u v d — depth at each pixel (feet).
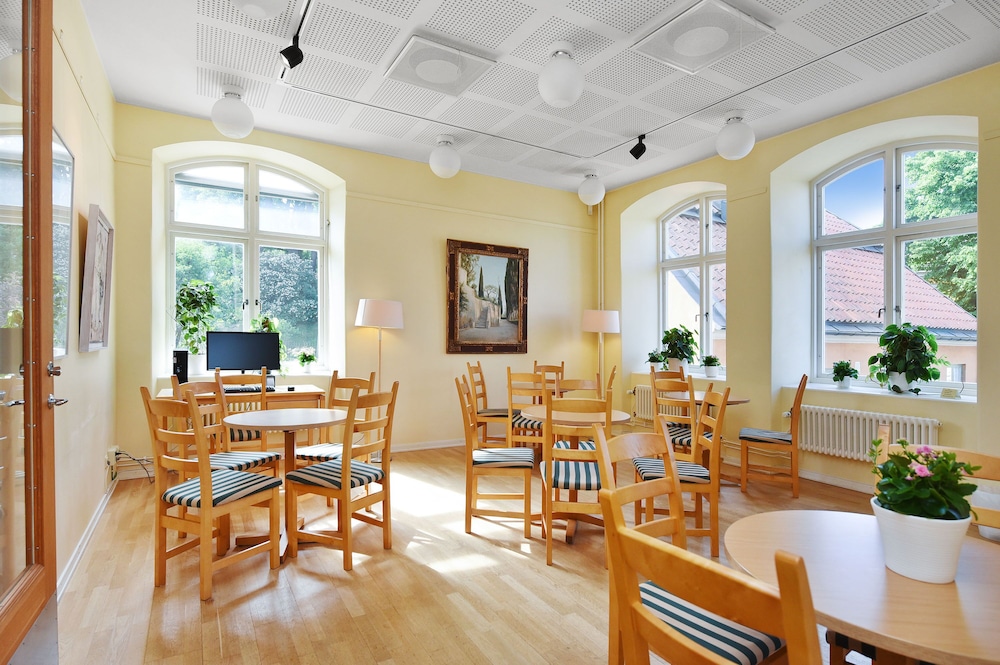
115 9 10.02
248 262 17.25
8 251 5.43
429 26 10.49
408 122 15.47
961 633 3.15
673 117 14.92
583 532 10.94
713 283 20.43
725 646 4.16
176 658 6.43
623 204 21.85
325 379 17.65
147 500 12.42
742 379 16.99
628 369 21.98
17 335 5.49
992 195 11.64
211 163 16.74
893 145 15.03
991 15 9.96
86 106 10.37
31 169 5.66
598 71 12.26
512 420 15.48
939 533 3.78
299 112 14.78
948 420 12.77
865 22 10.20
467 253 19.84
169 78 12.79
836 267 16.56
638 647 3.43
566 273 22.50
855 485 14.34
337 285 18.03
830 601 3.56
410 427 18.72
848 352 16.19
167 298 16.14
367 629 7.14
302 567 9.10
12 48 5.47
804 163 16.12
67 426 8.77
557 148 17.49
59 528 8.25
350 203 17.58
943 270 14.19
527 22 10.31
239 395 12.90
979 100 11.94
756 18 10.05
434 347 19.21
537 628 7.22
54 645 5.82
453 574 8.87
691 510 12.51
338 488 9.08
